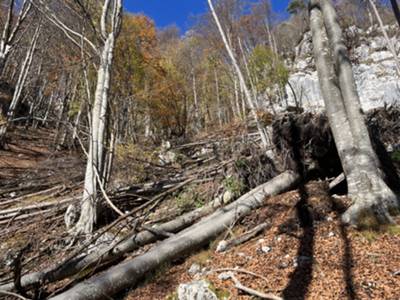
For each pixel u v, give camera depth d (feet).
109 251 14.15
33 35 53.36
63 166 33.96
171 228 16.81
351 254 11.38
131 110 51.29
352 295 9.13
